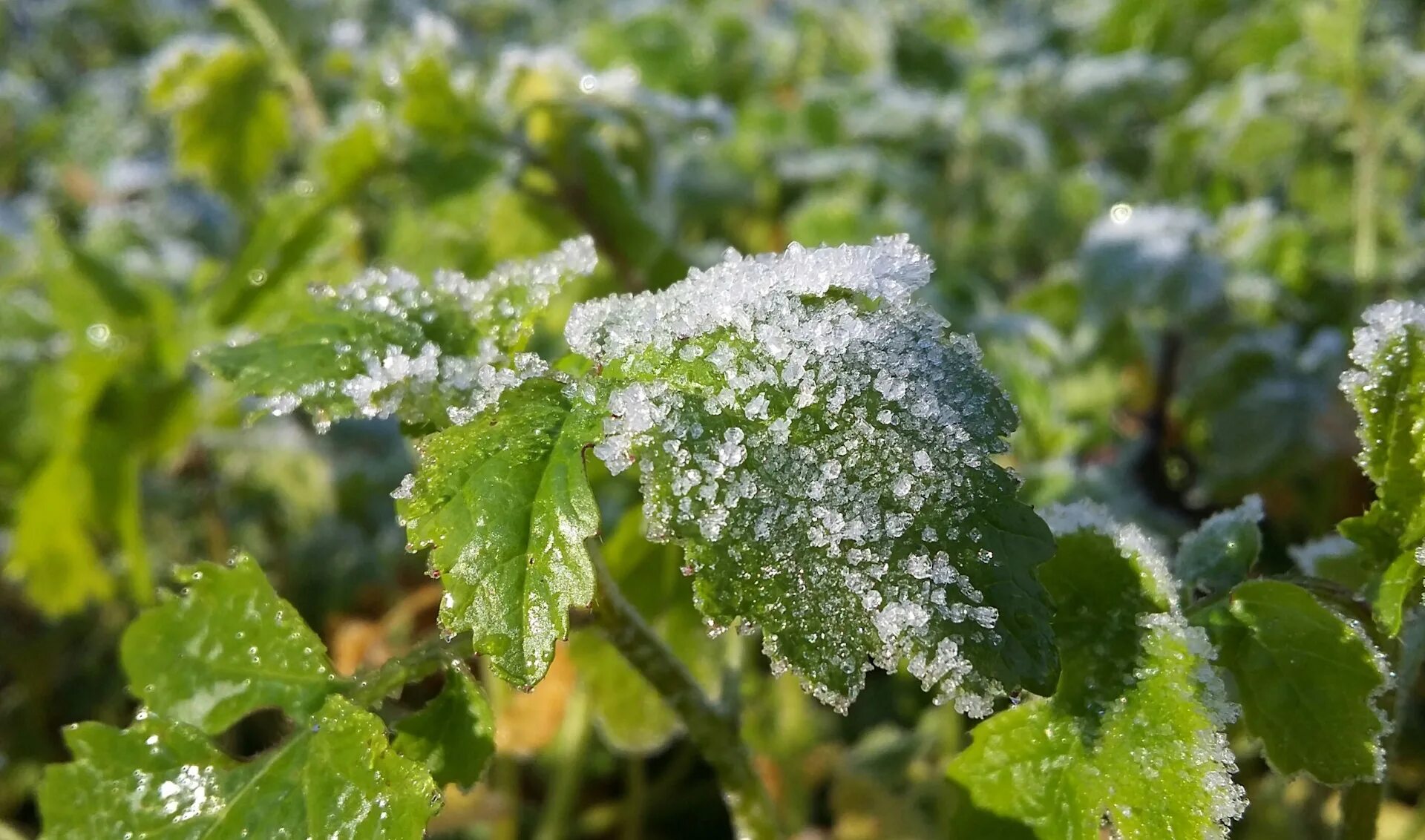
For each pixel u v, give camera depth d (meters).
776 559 0.10
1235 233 0.32
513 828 0.24
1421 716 0.24
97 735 0.12
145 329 0.28
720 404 0.11
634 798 0.26
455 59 0.27
